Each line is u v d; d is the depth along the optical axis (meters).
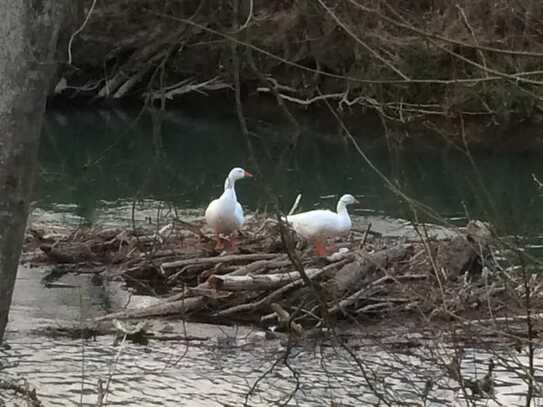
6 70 2.76
